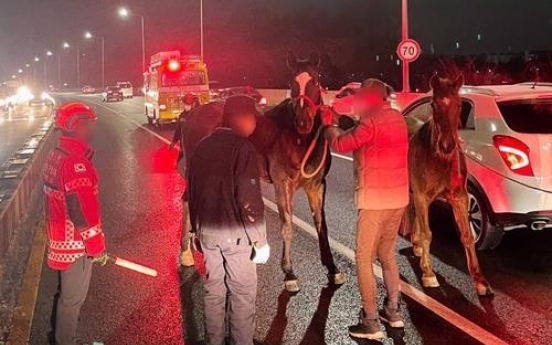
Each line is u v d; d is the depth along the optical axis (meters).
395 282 5.41
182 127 7.98
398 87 38.72
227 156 4.43
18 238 8.79
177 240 8.33
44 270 7.24
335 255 7.46
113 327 5.57
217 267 4.55
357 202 5.18
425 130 6.36
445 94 5.89
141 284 6.62
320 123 6.16
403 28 21.19
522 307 5.85
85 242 4.35
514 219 6.93
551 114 7.25
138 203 10.77
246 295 4.55
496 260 7.24
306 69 5.98
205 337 4.90
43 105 51.94
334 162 15.07
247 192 4.38
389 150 5.06
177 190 11.95
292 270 6.36
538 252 7.54
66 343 4.62
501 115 7.07
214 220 4.45
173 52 26.48
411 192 7.21
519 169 6.82
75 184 4.26
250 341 4.61
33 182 12.99
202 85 26.28
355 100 5.16
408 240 8.06
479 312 5.74
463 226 6.19
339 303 5.98
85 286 4.59
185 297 6.26
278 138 6.21
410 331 5.35
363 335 5.21
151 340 5.32
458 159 6.08
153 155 17.36
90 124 4.46
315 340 5.23
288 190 6.27
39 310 6.03
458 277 6.68
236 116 4.46
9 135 25.22
